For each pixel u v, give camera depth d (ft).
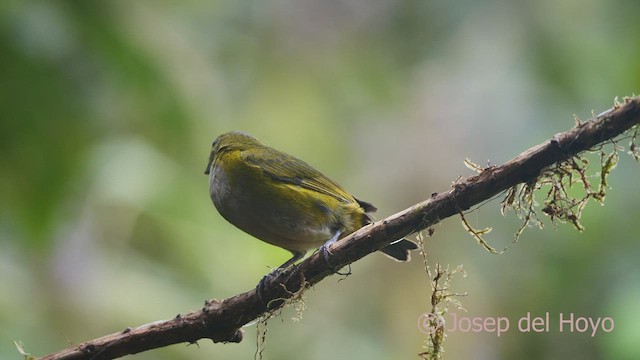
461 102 50.98
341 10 58.39
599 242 40.37
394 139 53.11
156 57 28.81
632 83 44.16
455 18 52.29
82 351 19.58
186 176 37.32
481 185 19.24
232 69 54.29
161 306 35.88
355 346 43.98
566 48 46.62
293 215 24.95
